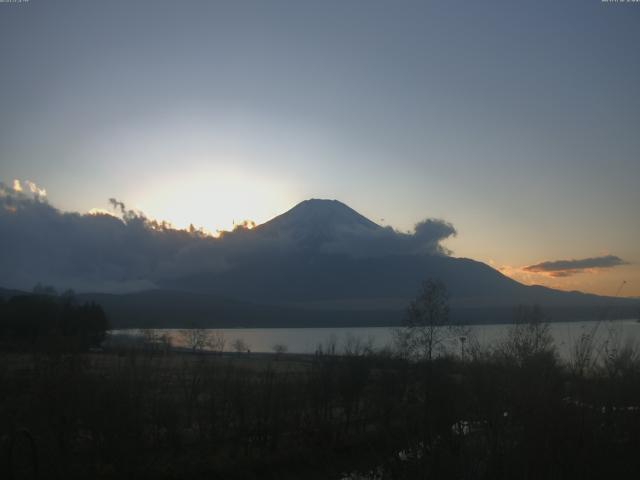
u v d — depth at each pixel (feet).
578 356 60.59
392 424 109.81
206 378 142.72
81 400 111.34
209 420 132.57
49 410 110.22
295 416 140.26
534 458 53.21
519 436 56.24
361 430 134.72
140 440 113.80
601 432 54.24
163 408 123.54
